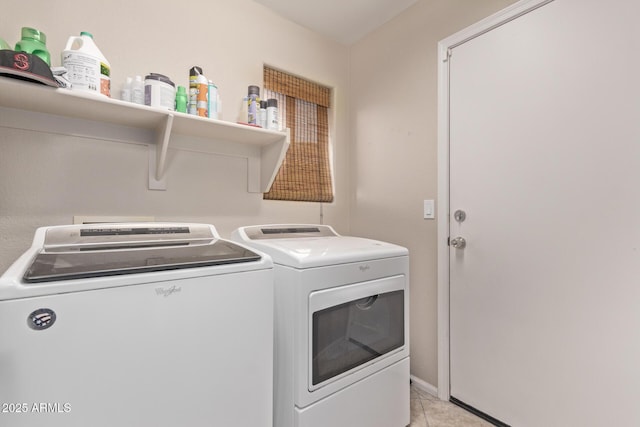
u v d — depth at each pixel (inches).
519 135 56.5
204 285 34.0
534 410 54.2
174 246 42.8
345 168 95.2
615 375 45.6
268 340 39.2
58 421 26.0
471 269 63.9
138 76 53.0
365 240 64.6
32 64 37.7
